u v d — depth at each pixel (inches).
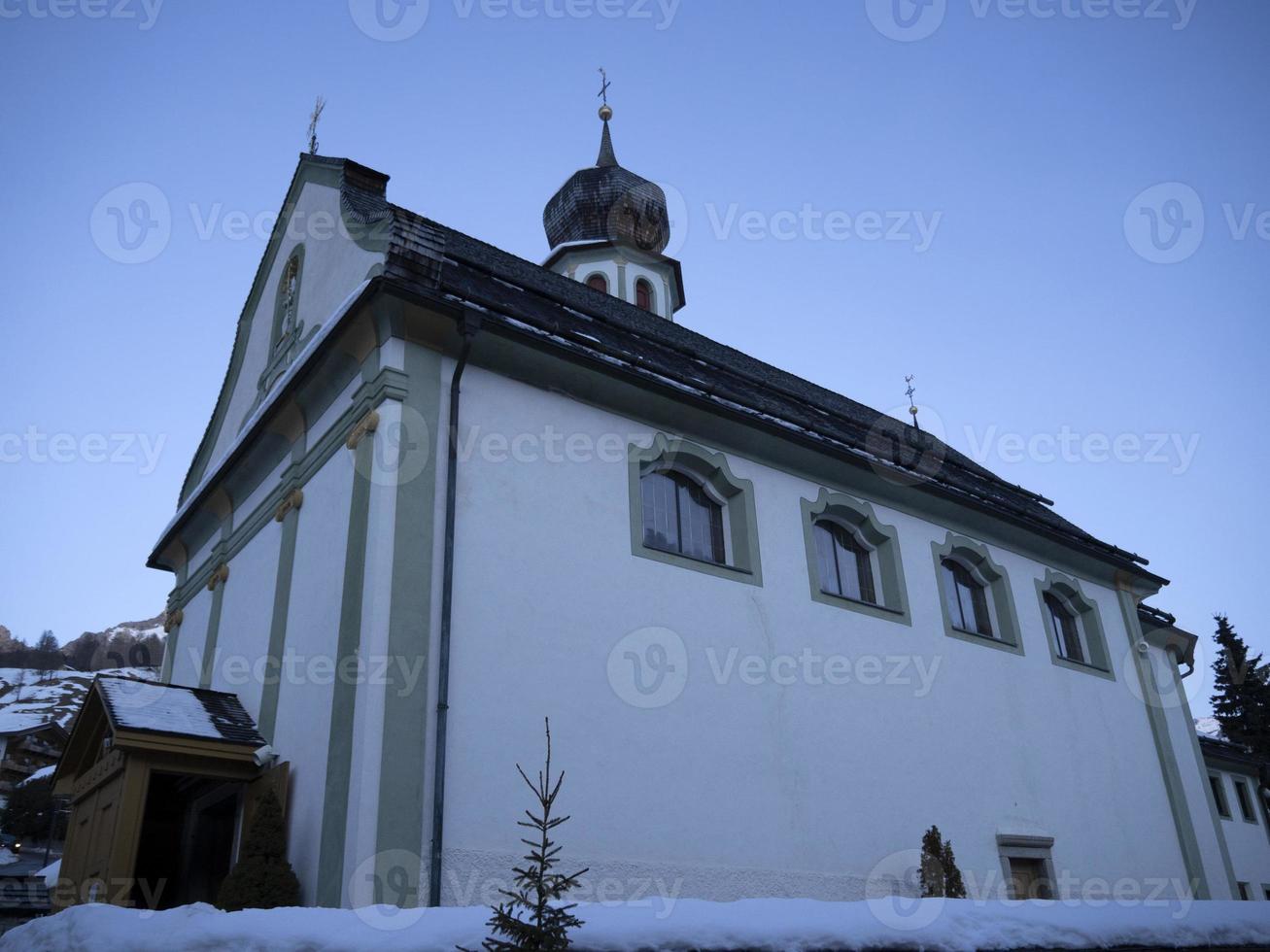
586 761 438.0
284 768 435.2
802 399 671.8
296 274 613.9
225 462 577.0
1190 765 785.6
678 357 614.2
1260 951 299.4
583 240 1095.6
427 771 389.7
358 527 430.3
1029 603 719.7
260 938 193.8
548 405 496.1
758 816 487.5
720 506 568.7
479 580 437.1
